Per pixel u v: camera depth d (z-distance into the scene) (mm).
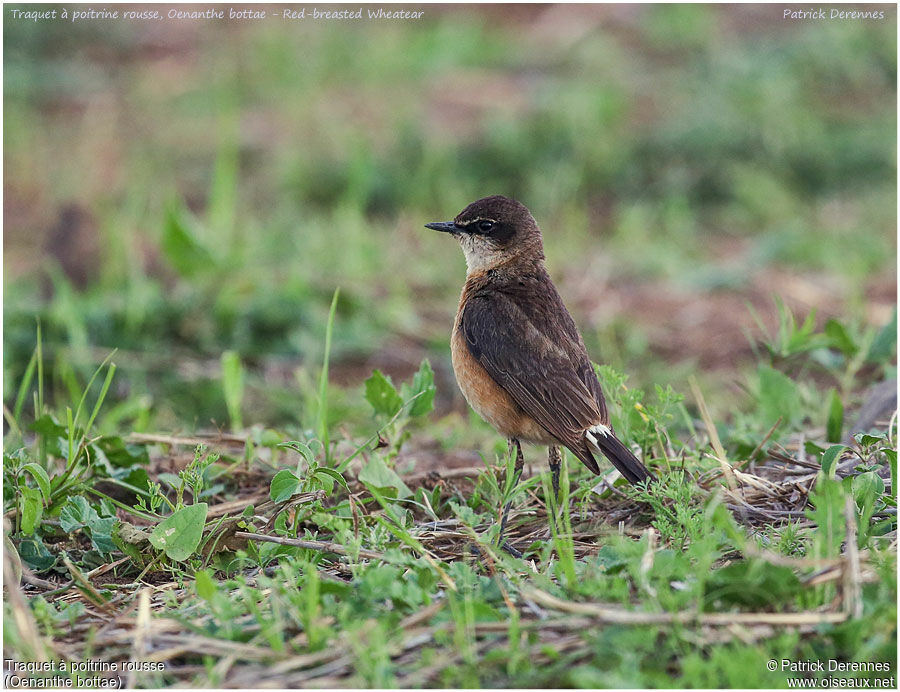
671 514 8102
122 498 9641
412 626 6820
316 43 26844
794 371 13469
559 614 6816
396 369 14875
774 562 6977
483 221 10742
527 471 10711
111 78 26172
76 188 21078
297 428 11852
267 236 18766
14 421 10461
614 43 26109
